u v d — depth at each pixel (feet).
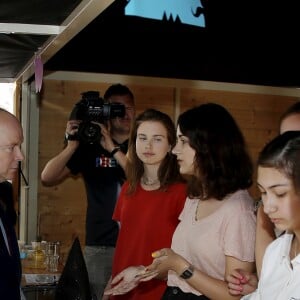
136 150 7.38
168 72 12.48
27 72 11.13
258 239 5.15
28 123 12.76
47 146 12.92
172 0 9.89
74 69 12.25
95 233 10.41
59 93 12.90
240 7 11.65
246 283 5.21
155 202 7.14
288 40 12.14
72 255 6.01
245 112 14.10
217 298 5.38
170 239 6.97
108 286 7.50
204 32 12.02
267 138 14.25
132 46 12.16
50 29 7.58
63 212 13.08
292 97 14.42
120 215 7.67
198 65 12.42
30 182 12.87
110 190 10.34
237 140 5.84
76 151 10.39
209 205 5.80
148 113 7.41
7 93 13.44
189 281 5.49
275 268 4.04
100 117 10.25
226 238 5.46
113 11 11.35
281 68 12.60
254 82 12.82
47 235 13.02
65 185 13.07
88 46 11.94
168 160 7.20
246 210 5.52
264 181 3.80
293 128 5.24
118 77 13.20
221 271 5.59
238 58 12.41
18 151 6.16
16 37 8.00
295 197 3.69
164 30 12.01
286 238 4.08
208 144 5.73
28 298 7.98
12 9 6.64
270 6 11.62
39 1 6.28
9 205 6.40
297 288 3.78
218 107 6.02
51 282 8.38
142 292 7.09
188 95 13.67
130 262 7.14
